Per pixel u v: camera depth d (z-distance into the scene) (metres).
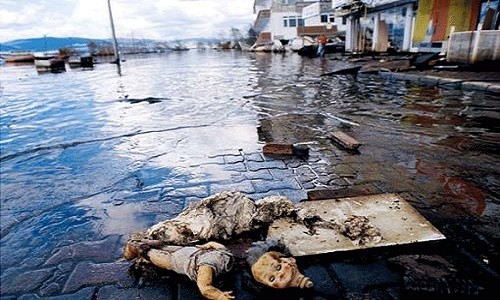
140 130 8.46
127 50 78.69
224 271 2.73
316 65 26.67
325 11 52.78
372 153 6.00
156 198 4.52
